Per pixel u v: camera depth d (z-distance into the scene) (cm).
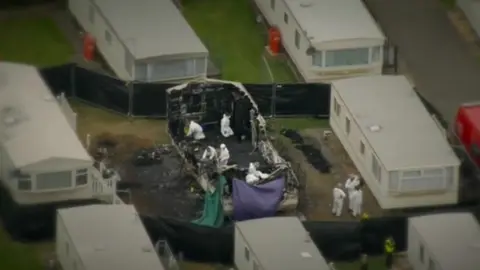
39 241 19088
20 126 19512
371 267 18912
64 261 18462
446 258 18262
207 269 18788
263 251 18175
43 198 19088
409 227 18762
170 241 18825
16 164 18938
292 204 19450
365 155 19875
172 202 19625
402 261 18950
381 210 19625
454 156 19562
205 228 18712
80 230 18275
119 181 19888
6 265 18725
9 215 19100
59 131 19525
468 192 19675
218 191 19262
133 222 18462
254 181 19312
